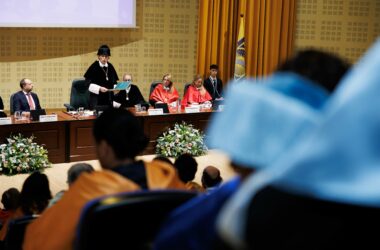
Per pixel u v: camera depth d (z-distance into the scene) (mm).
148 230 1171
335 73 571
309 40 12750
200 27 12062
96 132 1674
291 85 530
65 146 8961
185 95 10727
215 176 5016
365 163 447
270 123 506
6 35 11375
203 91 10719
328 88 564
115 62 12195
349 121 447
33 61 11648
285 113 501
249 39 12266
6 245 2738
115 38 12078
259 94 519
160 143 9586
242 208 496
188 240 716
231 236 496
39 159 8500
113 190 1268
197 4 12445
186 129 9688
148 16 12219
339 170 452
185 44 12539
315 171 457
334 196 456
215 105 10195
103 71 10242
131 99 10320
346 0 12688
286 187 480
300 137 491
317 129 463
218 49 12242
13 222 2701
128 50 12227
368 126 443
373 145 445
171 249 728
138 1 12094
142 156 9570
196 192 1192
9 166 8297
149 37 12305
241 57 11594
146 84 12469
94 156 9195
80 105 9906
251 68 12445
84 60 11977
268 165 507
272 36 12391
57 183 8047
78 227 1145
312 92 526
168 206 1163
